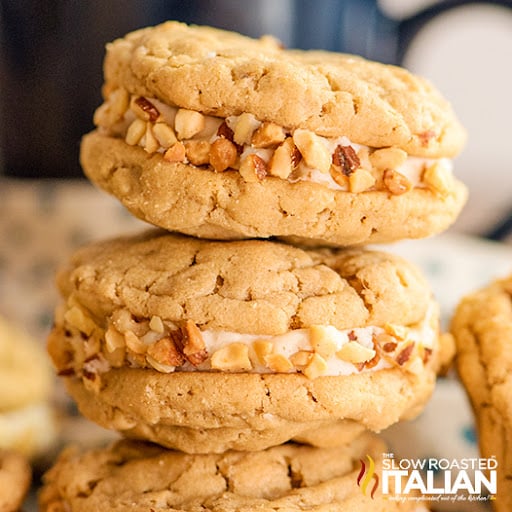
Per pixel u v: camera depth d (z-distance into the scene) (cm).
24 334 38
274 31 43
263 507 25
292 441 27
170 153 25
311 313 25
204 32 28
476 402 28
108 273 26
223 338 25
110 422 26
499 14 47
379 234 25
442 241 41
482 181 53
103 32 41
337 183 25
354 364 25
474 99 52
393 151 25
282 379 25
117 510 26
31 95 42
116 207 41
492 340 28
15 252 41
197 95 25
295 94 24
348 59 27
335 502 26
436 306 27
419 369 26
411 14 47
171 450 27
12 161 44
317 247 27
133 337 25
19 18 41
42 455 33
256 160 25
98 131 27
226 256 26
